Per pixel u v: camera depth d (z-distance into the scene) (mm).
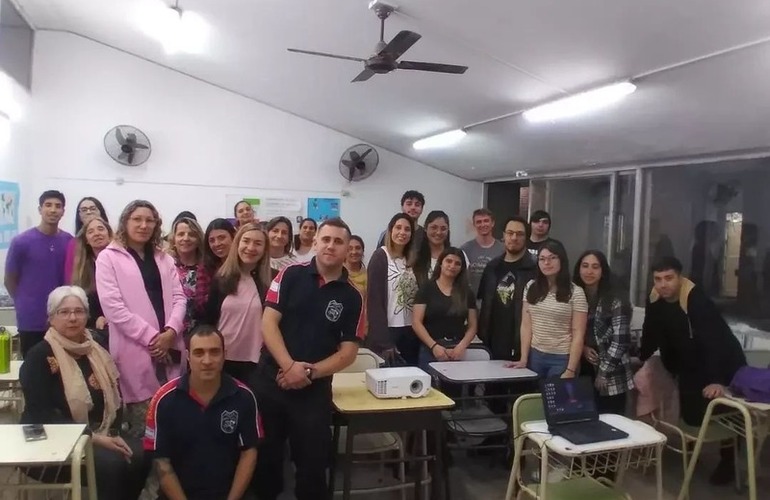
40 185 6383
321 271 2678
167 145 6734
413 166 7539
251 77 6105
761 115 3391
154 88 6668
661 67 3207
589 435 2480
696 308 3365
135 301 2918
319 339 2658
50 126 6387
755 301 4176
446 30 3584
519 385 3621
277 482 2795
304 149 7156
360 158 7152
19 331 3982
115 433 2734
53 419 2480
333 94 5824
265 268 3107
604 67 3422
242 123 6949
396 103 5477
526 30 3277
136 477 2643
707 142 4098
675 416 3484
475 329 3861
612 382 3314
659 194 5027
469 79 4289
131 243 3002
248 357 2990
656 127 4090
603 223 5715
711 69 3053
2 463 1920
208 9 4543
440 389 3551
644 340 3662
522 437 2619
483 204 7777
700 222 4602
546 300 3492
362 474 3486
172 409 2398
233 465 2480
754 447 3328
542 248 3518
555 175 6230
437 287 3816
